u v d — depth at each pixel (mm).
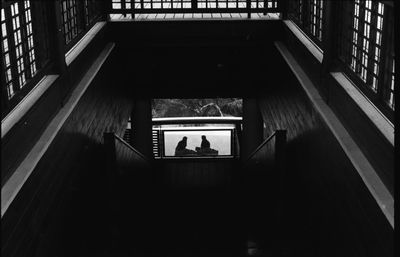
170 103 20922
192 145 13922
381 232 4047
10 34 4516
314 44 7148
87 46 7277
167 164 12820
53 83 5609
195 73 10117
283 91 8273
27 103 4953
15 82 4641
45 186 4859
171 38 9406
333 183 5402
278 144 7277
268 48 9539
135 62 10016
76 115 6121
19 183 4227
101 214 7328
